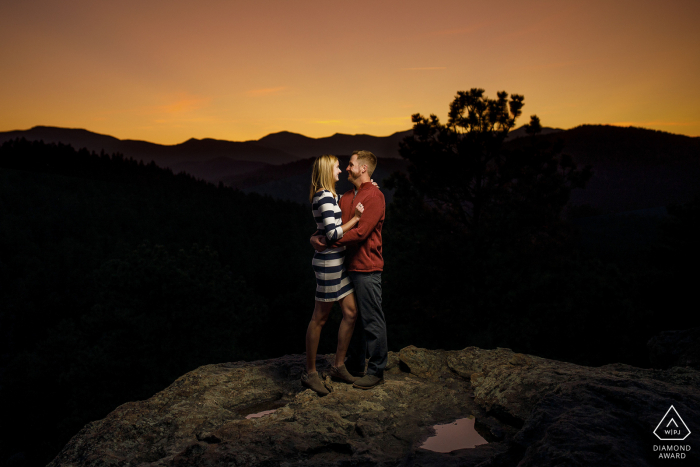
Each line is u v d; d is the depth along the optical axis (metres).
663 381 2.58
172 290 19.42
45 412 22.70
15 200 101.50
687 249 14.49
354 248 2.95
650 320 13.12
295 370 3.43
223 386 3.10
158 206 111.56
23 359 23.92
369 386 3.01
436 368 3.39
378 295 2.98
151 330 18.34
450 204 14.84
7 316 51.66
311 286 33.91
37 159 177.38
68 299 51.41
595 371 2.81
